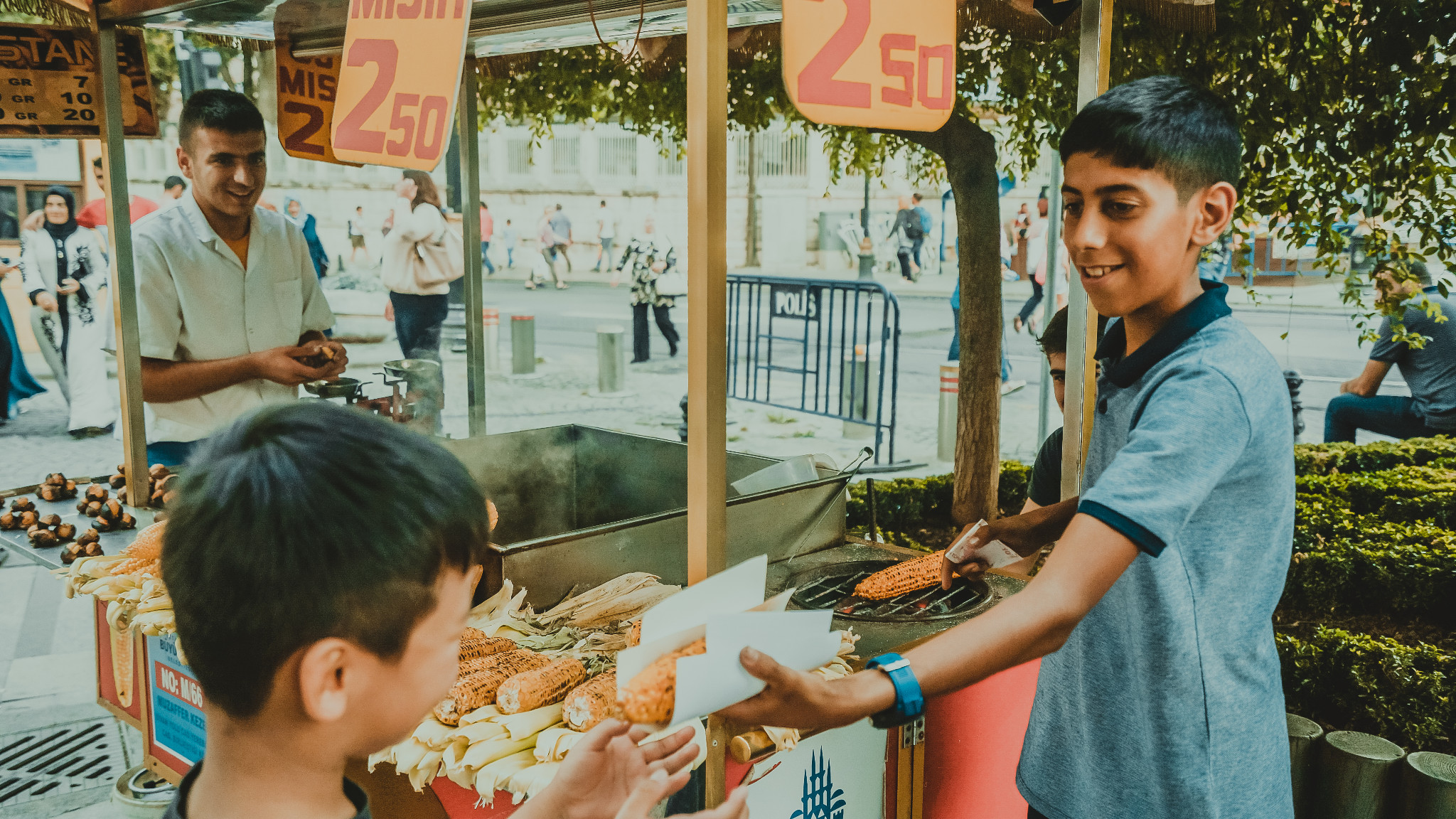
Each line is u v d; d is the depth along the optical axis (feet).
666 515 7.68
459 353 37.86
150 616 7.02
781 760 5.61
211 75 28.48
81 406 25.00
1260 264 56.90
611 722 3.39
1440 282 12.62
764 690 3.23
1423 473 16.22
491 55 12.85
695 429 4.51
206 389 10.91
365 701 2.42
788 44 4.42
